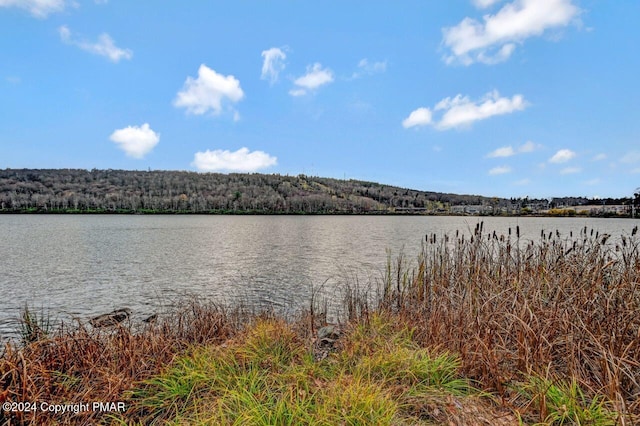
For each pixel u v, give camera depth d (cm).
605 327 366
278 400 306
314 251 2412
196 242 3055
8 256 2166
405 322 536
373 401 291
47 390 329
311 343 480
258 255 2225
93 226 5244
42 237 3447
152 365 412
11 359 346
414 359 379
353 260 1972
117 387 341
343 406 293
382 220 7894
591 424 259
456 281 619
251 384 338
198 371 377
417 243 2867
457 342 409
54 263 1916
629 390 306
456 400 317
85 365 399
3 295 1219
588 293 412
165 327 540
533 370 342
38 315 961
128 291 1270
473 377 361
